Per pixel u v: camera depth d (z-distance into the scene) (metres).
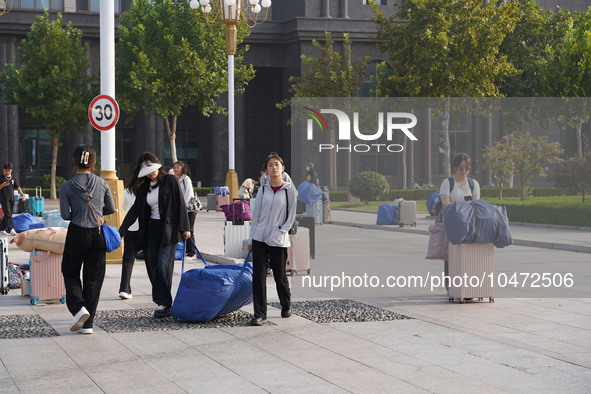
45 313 10.76
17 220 19.45
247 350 8.45
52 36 51.44
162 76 47.03
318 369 7.60
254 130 67.56
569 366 7.73
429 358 8.05
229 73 33.41
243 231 16.89
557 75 33.66
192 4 37.97
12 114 58.31
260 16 62.91
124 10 60.31
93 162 9.65
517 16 38.91
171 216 10.57
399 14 37.03
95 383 7.09
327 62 46.06
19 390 6.86
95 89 53.19
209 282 10.02
